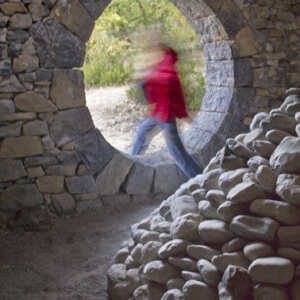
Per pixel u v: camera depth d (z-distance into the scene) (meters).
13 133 3.14
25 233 3.13
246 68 4.26
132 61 7.77
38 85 3.18
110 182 3.58
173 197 2.33
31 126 3.19
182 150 3.64
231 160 2.08
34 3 3.09
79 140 3.39
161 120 3.61
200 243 1.92
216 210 1.95
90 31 3.33
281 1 4.46
